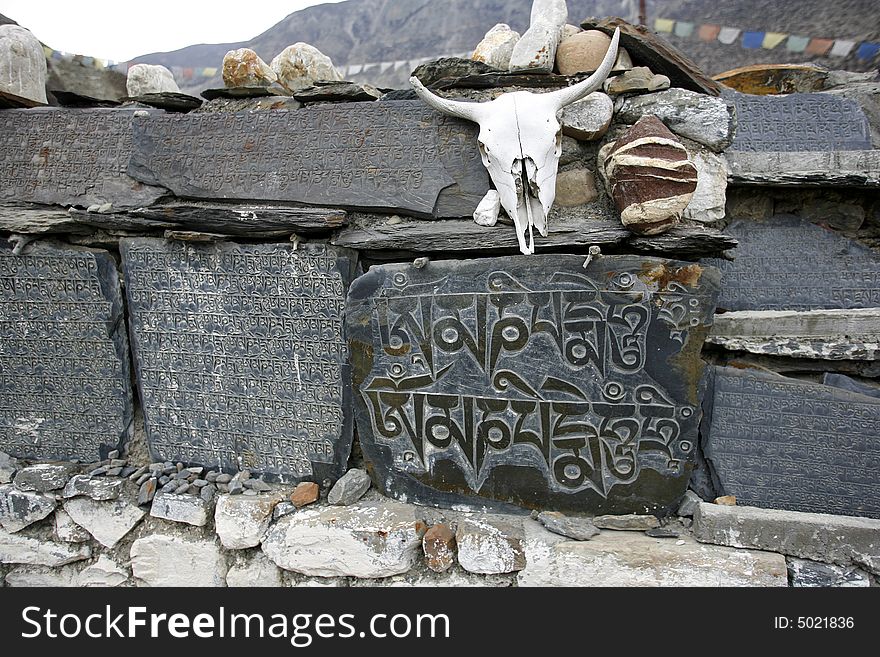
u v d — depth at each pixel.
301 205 2.60
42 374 2.98
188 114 2.73
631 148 2.22
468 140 2.47
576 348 2.43
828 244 2.98
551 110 2.30
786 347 2.68
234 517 2.69
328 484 2.79
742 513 2.37
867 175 2.76
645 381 2.41
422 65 2.56
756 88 4.21
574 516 2.56
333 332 2.65
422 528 2.60
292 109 2.73
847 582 2.28
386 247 2.51
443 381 2.55
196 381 2.84
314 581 2.66
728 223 3.04
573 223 2.44
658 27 5.04
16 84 3.01
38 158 2.84
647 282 2.34
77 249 2.83
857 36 5.80
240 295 2.71
